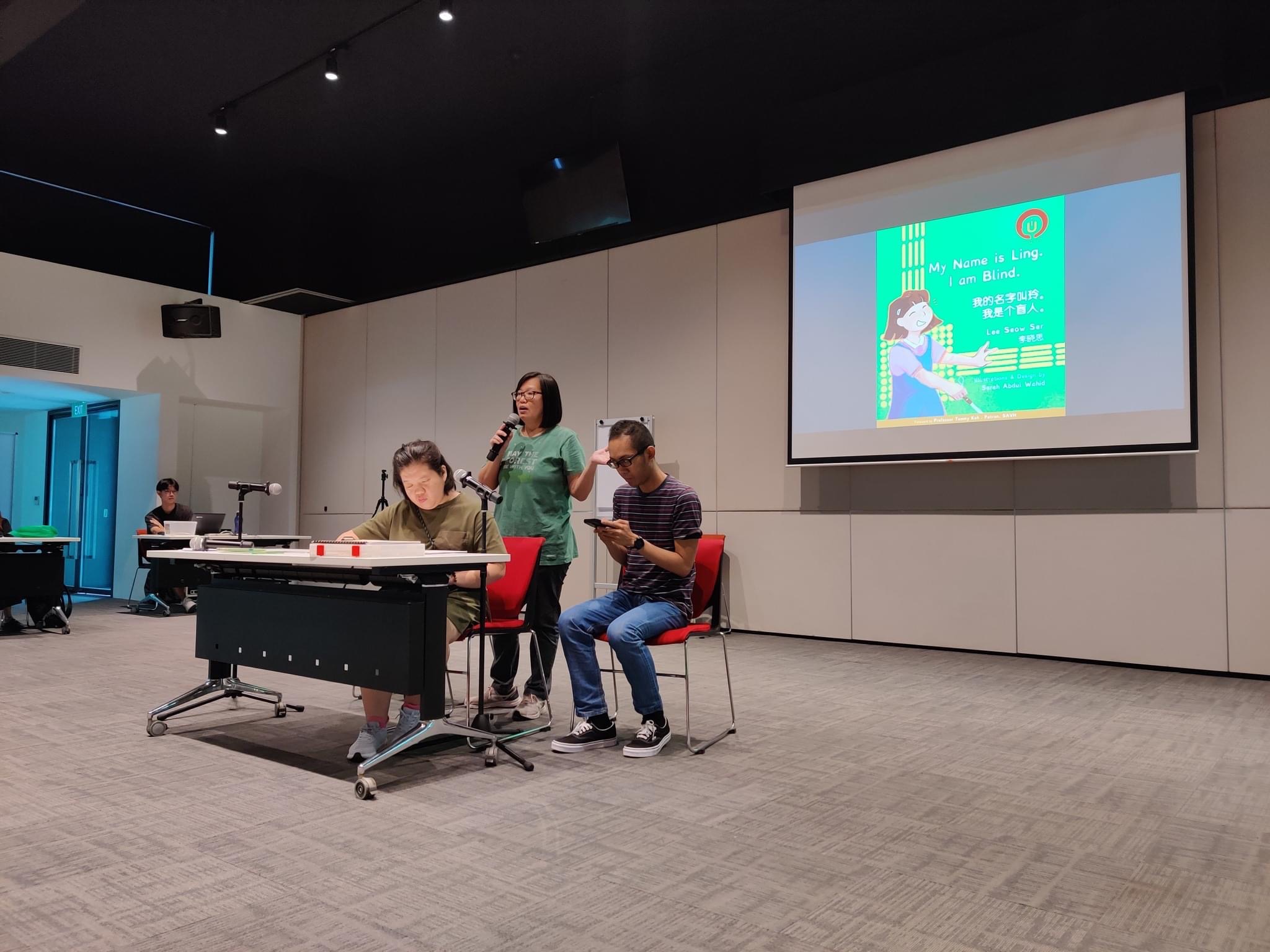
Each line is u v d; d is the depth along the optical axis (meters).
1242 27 4.60
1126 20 4.75
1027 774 2.65
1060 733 3.21
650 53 6.16
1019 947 1.55
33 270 7.70
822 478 5.95
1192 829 2.17
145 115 7.12
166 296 8.57
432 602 2.60
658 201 6.76
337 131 7.42
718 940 1.57
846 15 5.56
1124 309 4.74
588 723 2.97
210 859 1.94
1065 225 4.94
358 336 9.00
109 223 8.88
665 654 5.24
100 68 6.39
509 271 7.75
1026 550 5.15
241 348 9.08
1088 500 4.96
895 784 2.54
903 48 5.66
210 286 9.56
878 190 5.60
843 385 5.69
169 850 2.00
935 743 3.04
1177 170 4.62
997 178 5.17
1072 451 4.87
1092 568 4.93
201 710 3.57
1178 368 4.58
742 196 6.34
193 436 9.04
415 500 3.02
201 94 6.79
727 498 6.36
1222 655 4.54
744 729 3.24
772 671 4.59
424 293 8.40
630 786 2.51
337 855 1.97
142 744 3.01
